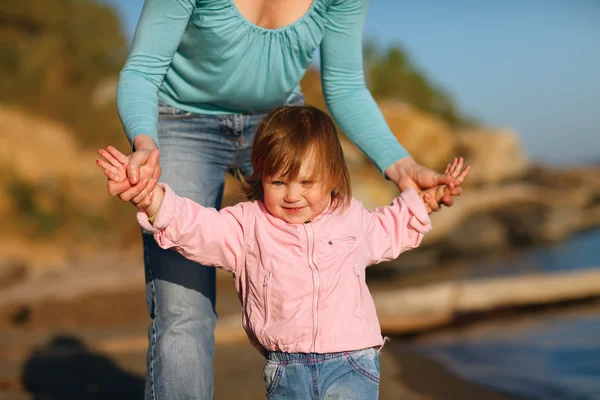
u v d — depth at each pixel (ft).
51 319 26.96
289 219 8.04
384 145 9.59
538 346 21.04
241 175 9.07
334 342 7.83
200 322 8.91
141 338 21.20
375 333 8.09
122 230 53.52
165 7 8.25
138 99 8.25
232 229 8.05
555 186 79.61
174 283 8.86
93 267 37.35
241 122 9.41
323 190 8.02
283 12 8.67
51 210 53.42
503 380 17.47
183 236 7.66
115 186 6.72
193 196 9.18
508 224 59.57
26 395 15.88
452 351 21.09
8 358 19.22
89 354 19.75
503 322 24.59
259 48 8.70
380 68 93.97
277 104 9.51
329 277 7.97
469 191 67.56
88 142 69.21
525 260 48.91
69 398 15.58
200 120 9.25
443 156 67.92
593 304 26.30
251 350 19.98
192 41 8.58
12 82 69.97
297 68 9.16
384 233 8.64
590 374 17.71
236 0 8.43
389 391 15.53
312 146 7.81
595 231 65.16
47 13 79.51
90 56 81.10
